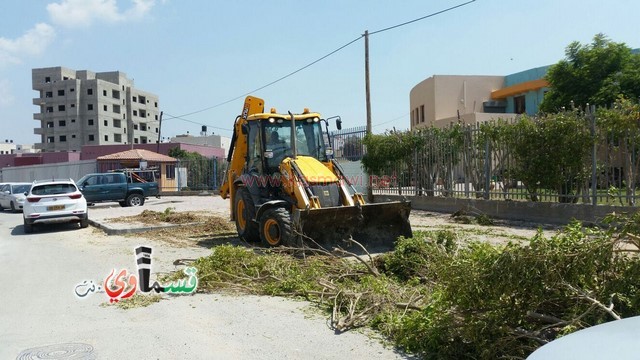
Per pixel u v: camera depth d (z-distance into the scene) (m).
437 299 5.62
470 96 41.56
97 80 94.25
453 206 17.36
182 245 12.62
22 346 5.64
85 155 60.22
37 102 95.06
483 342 4.69
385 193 21.66
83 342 5.74
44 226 18.20
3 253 12.52
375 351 5.28
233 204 13.78
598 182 13.04
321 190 11.02
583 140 13.14
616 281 4.64
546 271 4.59
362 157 22.83
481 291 4.82
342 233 10.54
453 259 5.55
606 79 26.56
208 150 61.31
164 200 30.30
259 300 7.35
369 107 24.39
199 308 7.02
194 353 5.36
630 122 12.23
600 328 2.56
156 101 111.62
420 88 44.62
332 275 8.03
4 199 27.33
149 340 5.77
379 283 6.97
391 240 10.98
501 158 15.65
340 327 5.93
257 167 12.40
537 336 4.61
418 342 5.23
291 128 11.92
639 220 4.66
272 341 5.66
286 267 8.46
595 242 4.65
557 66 28.41
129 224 16.48
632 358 2.07
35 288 8.48
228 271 8.32
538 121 14.34
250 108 13.51
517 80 41.22
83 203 17.06
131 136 102.69
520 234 12.20
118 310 7.02
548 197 14.27
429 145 19.02
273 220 10.83
